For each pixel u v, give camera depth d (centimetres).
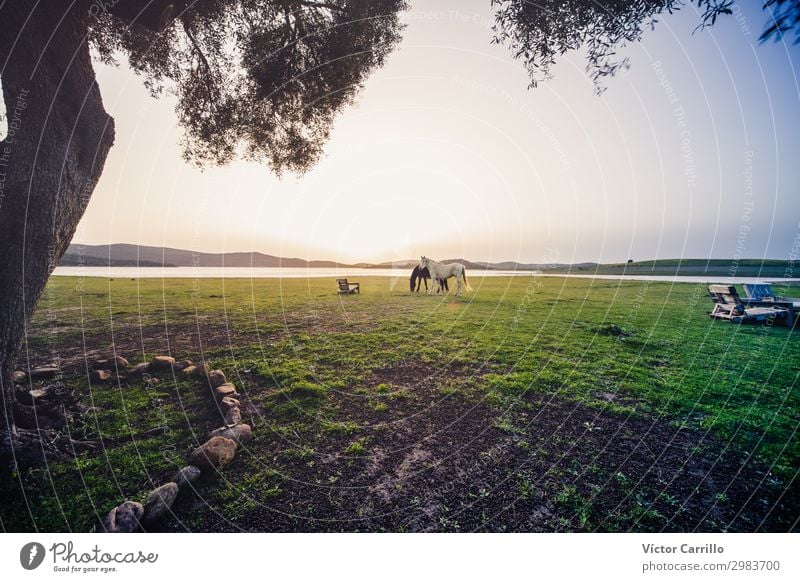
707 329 799
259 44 600
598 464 321
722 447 343
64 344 682
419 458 332
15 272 328
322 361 600
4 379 322
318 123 734
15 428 321
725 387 479
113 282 1855
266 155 740
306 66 641
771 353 619
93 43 568
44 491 281
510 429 381
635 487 292
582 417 405
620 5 442
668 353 625
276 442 358
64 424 361
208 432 372
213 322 893
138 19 412
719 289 902
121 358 557
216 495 286
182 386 484
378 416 414
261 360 597
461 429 383
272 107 675
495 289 1706
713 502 277
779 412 409
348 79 668
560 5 472
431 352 648
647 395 457
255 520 264
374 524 262
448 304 1209
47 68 351
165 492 271
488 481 301
